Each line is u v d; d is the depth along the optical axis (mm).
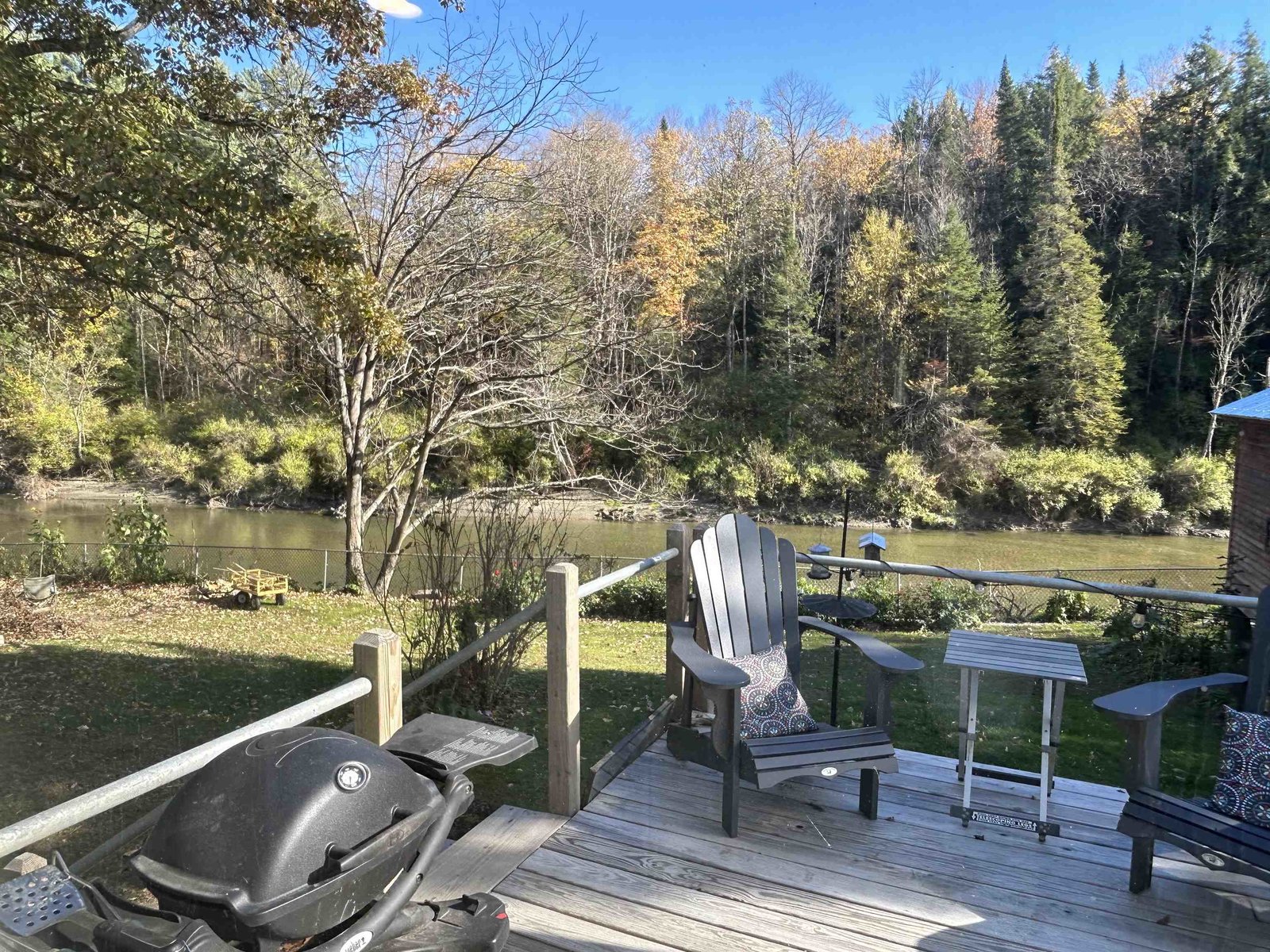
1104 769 4387
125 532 14961
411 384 15766
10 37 7066
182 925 1122
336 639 10422
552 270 14328
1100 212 39031
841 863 2598
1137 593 3266
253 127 9398
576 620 2891
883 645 3025
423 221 13797
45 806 4957
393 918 1382
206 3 8172
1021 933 2246
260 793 1274
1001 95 42906
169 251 7586
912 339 34969
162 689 7789
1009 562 24312
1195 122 37781
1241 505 9523
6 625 10789
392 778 1412
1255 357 33750
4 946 1071
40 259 8438
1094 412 32562
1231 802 2301
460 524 6066
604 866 2572
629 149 22531
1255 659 2545
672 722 3697
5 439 28906
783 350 35781
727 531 3291
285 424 29031
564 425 15734
